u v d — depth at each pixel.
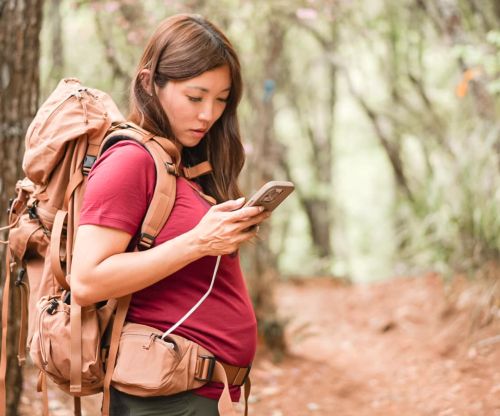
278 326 5.75
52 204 2.02
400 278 8.38
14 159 3.23
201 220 1.76
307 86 14.87
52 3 5.84
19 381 3.33
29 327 2.07
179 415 1.88
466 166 5.96
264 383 5.12
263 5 6.06
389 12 10.10
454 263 6.25
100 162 1.85
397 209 12.11
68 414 4.00
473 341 5.27
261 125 6.02
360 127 16.30
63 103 2.00
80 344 1.85
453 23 6.18
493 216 5.78
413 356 5.52
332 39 10.87
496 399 4.29
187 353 1.86
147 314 1.89
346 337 6.58
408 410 4.50
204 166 2.07
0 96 3.19
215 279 1.96
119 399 1.89
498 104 5.90
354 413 4.57
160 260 1.74
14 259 2.24
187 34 1.89
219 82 1.92
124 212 1.78
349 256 15.73
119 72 5.65
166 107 1.93
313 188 14.95
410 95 11.41
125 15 5.72
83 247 1.76
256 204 1.72
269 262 5.88
